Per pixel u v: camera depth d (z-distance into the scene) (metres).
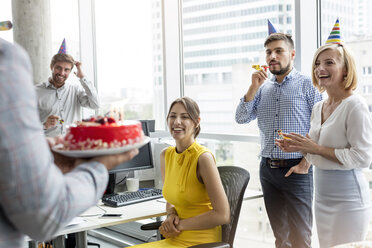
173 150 2.16
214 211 1.88
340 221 1.91
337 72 1.91
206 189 1.93
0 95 0.58
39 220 0.61
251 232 3.09
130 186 2.74
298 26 2.72
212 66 3.46
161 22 3.86
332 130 1.92
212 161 1.93
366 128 1.83
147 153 2.83
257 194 2.60
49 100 3.47
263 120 2.48
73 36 4.80
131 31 4.24
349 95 1.93
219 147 3.36
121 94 4.43
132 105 4.29
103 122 0.85
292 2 2.78
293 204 2.33
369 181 2.37
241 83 3.21
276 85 2.44
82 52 4.80
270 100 2.44
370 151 1.84
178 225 1.97
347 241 1.91
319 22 2.70
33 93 0.63
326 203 1.97
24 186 0.59
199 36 3.56
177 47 3.77
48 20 3.99
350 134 1.85
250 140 3.07
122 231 4.02
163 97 3.92
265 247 3.01
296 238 2.36
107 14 4.60
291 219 2.36
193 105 2.08
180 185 2.00
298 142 1.96
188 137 2.08
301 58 2.73
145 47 4.07
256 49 3.08
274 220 2.45
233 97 3.28
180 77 3.81
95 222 2.02
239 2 3.18
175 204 2.06
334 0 2.58
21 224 0.62
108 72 4.65
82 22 4.79
